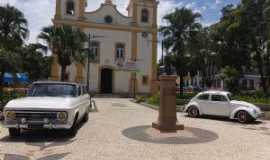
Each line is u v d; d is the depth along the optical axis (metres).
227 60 33.28
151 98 28.16
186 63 36.91
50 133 10.75
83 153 8.08
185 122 15.02
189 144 9.46
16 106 9.30
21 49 35.31
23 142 9.27
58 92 11.09
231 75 33.44
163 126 11.54
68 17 41.62
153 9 45.00
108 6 43.34
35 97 10.50
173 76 11.75
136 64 43.53
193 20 36.28
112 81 42.78
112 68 42.75
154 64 44.34
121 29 43.47
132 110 21.02
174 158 7.75
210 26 36.34
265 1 29.41
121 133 11.13
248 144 9.73
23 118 9.23
